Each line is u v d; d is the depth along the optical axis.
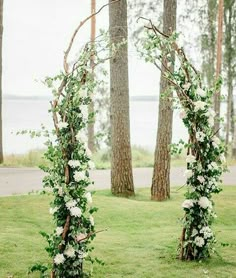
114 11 13.66
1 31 21.33
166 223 10.67
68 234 6.01
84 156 6.08
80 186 6.06
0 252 7.59
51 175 6.06
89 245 8.34
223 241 8.66
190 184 7.28
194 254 7.39
